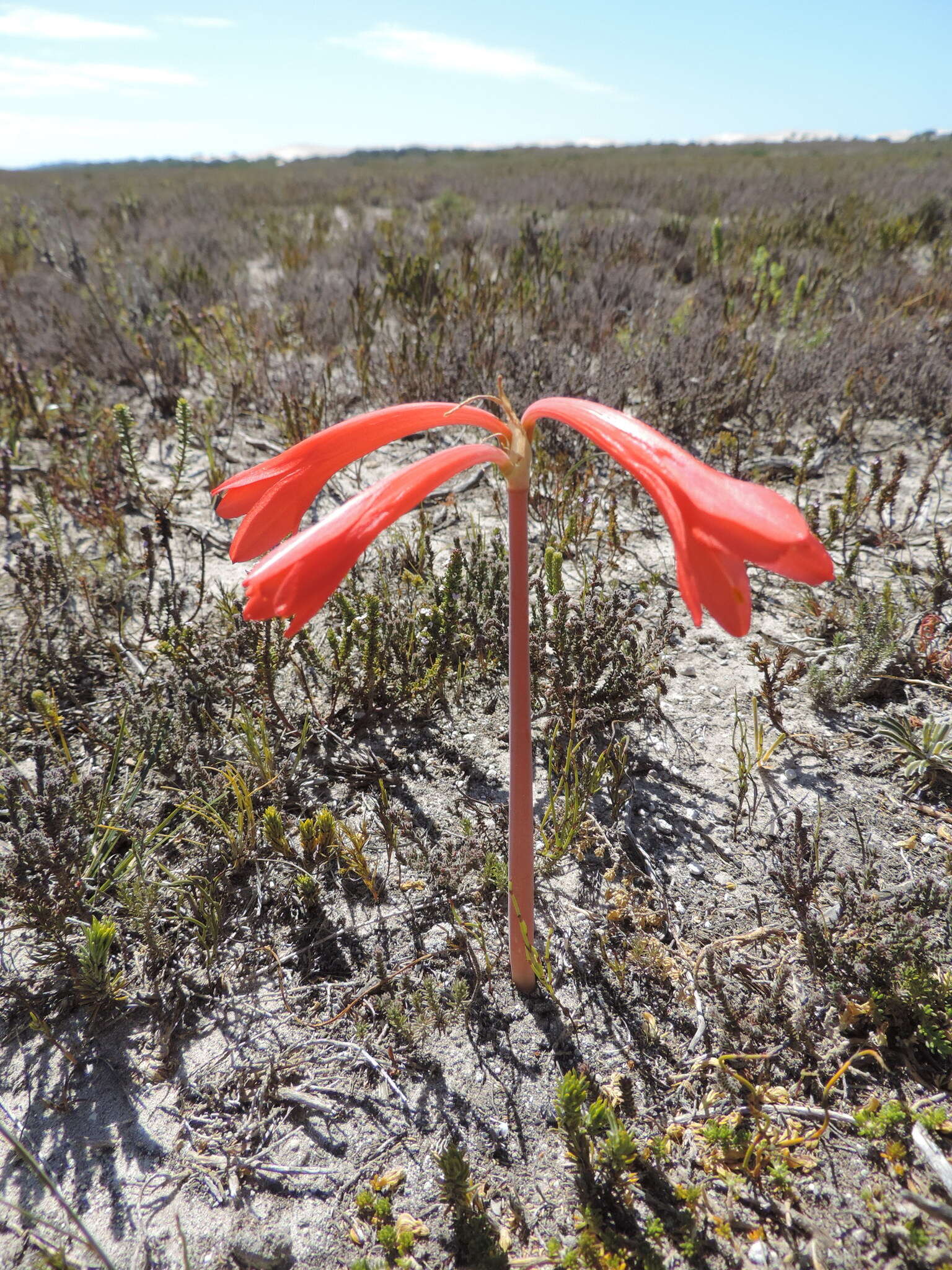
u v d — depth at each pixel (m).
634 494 4.18
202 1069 1.89
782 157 27.98
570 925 2.18
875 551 3.77
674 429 4.77
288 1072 1.87
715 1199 1.61
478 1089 1.82
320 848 2.36
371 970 2.09
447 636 2.99
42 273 9.41
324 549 0.93
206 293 7.98
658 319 6.44
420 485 1.03
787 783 2.60
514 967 1.97
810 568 0.80
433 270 7.05
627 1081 1.76
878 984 1.92
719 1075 1.79
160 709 2.70
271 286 8.76
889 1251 1.51
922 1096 1.77
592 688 2.74
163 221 13.40
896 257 8.70
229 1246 1.58
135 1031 1.97
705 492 0.85
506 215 13.13
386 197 17.83
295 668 2.91
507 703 2.91
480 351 5.30
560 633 2.79
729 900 2.23
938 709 2.85
